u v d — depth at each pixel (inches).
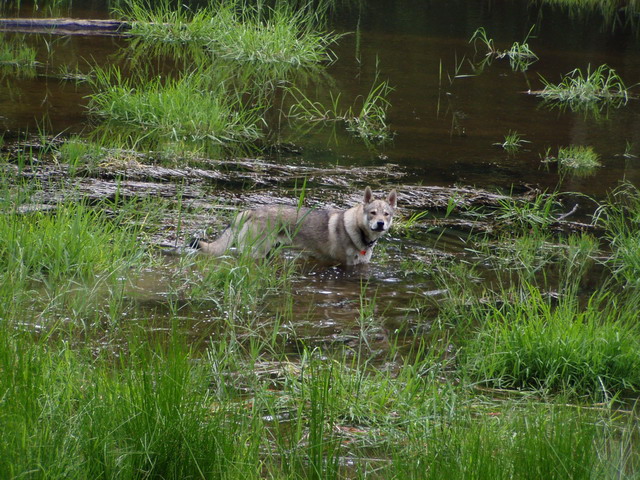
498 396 323.6
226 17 1056.8
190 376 261.6
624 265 478.3
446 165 669.9
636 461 261.9
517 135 769.6
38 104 731.4
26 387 235.3
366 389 303.7
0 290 336.5
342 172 626.8
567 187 636.1
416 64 1018.1
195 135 690.2
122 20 1106.1
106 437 220.5
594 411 299.9
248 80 886.4
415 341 368.2
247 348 344.8
